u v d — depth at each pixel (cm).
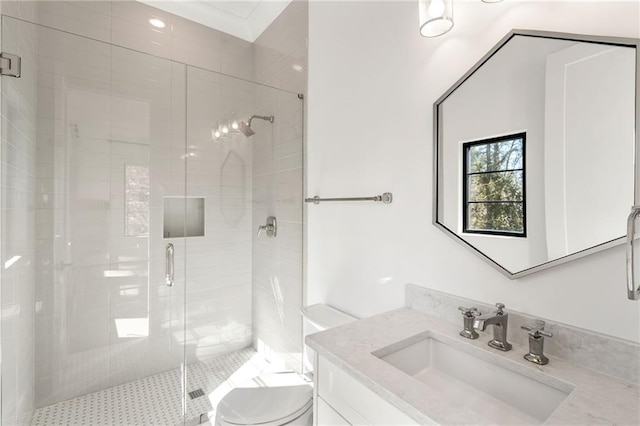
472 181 112
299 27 211
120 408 185
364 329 109
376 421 79
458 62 117
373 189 153
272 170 229
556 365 85
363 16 159
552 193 92
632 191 78
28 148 163
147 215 207
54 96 179
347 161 169
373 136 153
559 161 91
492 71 107
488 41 108
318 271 191
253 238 243
